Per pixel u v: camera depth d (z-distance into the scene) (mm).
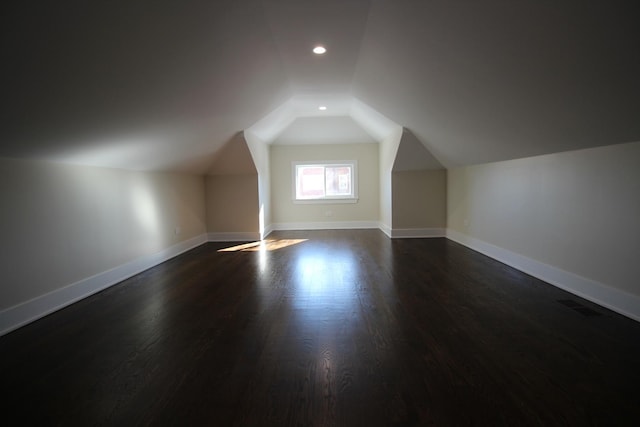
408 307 2957
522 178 3980
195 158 5250
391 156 6355
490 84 2723
